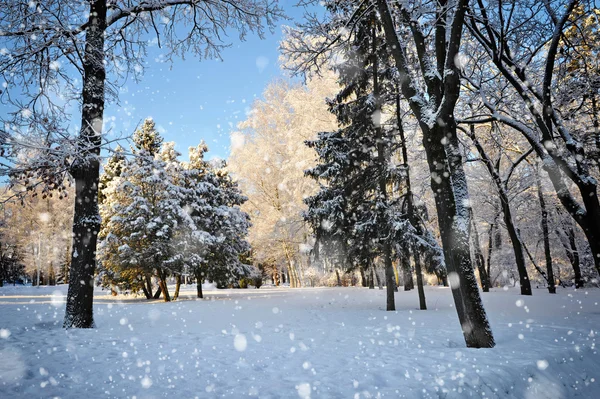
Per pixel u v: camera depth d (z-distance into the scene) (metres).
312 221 15.95
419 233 13.48
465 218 6.18
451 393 3.61
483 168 21.48
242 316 10.46
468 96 13.38
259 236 28.56
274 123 28.59
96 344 5.91
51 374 4.18
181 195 21.17
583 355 5.32
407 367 4.36
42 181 7.25
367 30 13.02
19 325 8.20
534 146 9.54
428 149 6.38
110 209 21.75
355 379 3.95
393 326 8.05
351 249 14.59
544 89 9.42
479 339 5.54
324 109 22.81
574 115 12.55
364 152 14.38
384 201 13.37
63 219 35.78
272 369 4.40
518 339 6.11
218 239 22.00
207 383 3.87
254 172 28.47
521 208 22.94
